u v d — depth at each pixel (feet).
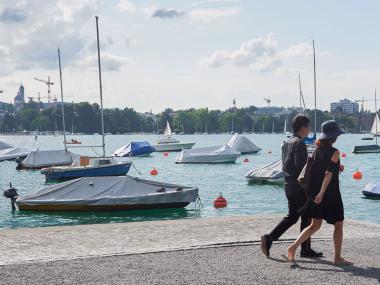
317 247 35.27
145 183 90.63
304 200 30.94
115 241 38.37
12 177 180.45
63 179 163.84
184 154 239.30
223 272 28.73
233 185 139.95
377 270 29.09
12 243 37.86
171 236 40.14
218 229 43.04
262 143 556.51
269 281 26.89
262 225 44.88
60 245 37.11
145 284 26.48
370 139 598.34
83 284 26.66
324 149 29.91
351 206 96.12
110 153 389.39
